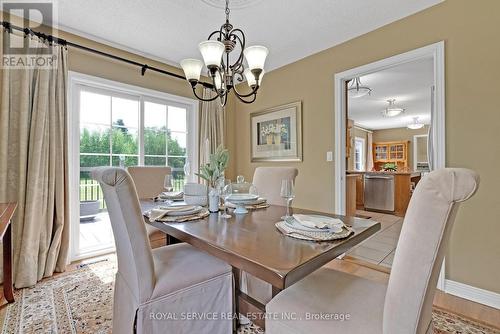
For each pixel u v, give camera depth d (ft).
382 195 17.78
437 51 6.70
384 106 18.60
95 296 6.23
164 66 10.65
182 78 11.13
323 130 9.40
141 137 10.11
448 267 6.54
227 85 6.03
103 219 9.27
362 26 7.84
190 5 6.86
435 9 6.77
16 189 6.88
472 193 2.03
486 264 6.01
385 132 28.99
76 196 8.43
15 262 6.68
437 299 6.22
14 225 6.77
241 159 12.89
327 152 9.29
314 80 9.67
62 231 7.66
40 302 5.95
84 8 7.02
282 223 4.36
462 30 6.33
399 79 12.82
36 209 7.00
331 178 9.19
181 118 11.46
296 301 3.37
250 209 5.94
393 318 2.51
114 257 8.82
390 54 7.63
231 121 13.17
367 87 13.15
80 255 8.54
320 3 6.75
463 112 6.32
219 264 4.46
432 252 2.27
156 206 6.25
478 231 6.12
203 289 4.19
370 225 4.45
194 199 6.15
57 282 6.94
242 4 6.79
